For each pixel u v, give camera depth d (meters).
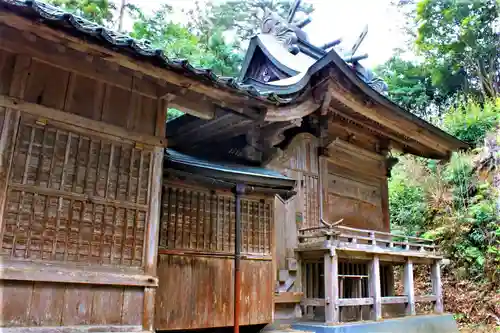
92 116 4.32
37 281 3.72
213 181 5.93
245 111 5.39
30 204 3.82
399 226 15.72
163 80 4.57
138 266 4.38
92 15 15.02
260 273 6.41
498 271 12.54
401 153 12.80
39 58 4.06
